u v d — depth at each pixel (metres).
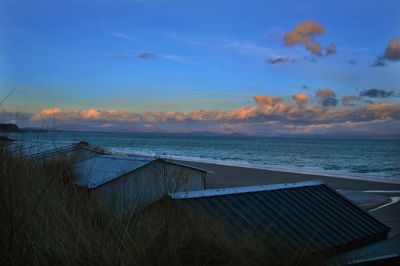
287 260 4.49
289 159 73.44
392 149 118.00
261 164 58.12
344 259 5.30
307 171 45.78
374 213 19.73
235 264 4.05
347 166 58.00
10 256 2.94
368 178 37.34
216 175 37.28
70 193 4.03
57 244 3.17
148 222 4.17
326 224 7.15
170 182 5.31
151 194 5.15
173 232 4.04
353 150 112.44
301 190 8.19
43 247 3.11
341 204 8.11
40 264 3.04
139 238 3.71
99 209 3.96
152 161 8.90
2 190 3.26
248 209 6.75
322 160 71.62
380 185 31.78
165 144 144.50
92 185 4.97
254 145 149.00
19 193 3.35
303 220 6.98
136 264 3.35
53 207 3.48
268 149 116.88
